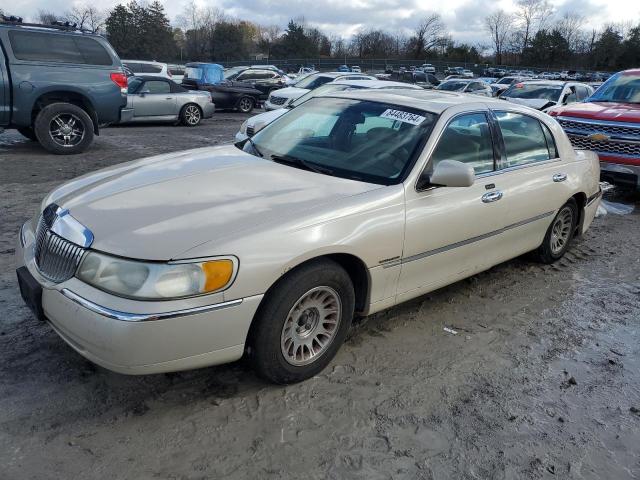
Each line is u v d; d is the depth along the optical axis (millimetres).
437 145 3916
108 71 10359
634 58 83062
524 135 4828
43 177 8312
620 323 4445
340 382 3381
